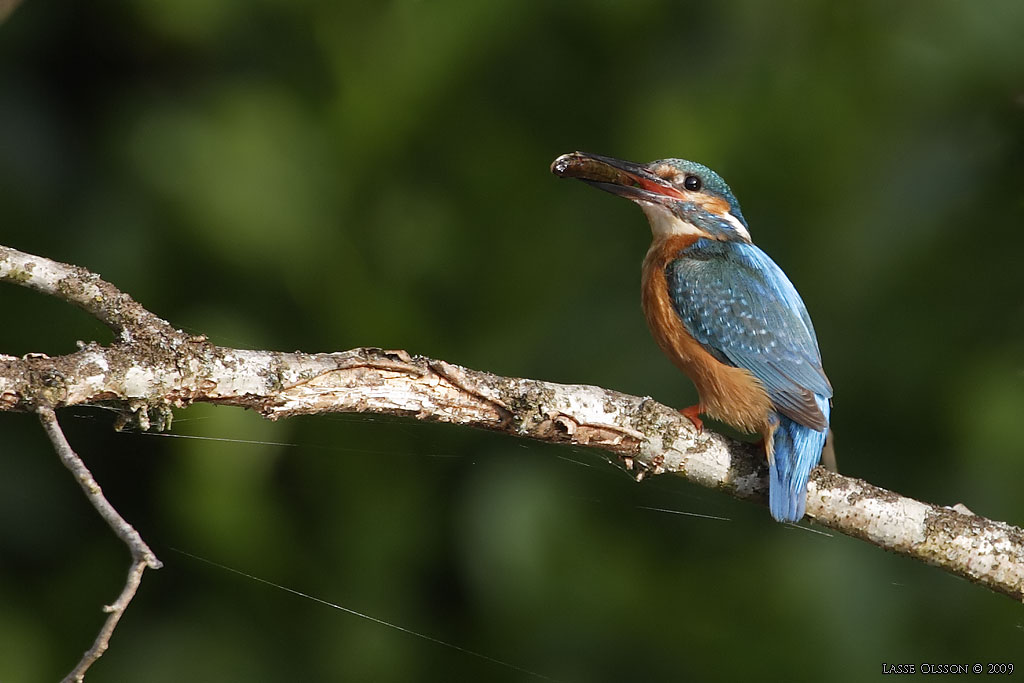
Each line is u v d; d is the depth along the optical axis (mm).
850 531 7371
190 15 9930
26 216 9531
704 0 10477
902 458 9789
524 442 9758
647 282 9180
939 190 9781
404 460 9695
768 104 10219
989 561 7176
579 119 10656
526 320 10234
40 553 9297
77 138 9812
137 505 9289
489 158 10391
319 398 6164
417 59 10172
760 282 8898
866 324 9914
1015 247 9641
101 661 9117
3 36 9758
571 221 10711
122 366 5691
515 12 10289
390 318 9805
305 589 9406
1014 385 9352
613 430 7043
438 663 9445
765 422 8195
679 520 9883
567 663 9461
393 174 10164
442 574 9672
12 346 9445
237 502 9164
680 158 10156
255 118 9797
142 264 9500
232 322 9539
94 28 9922
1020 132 9758
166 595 9352
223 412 9102
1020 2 9891
